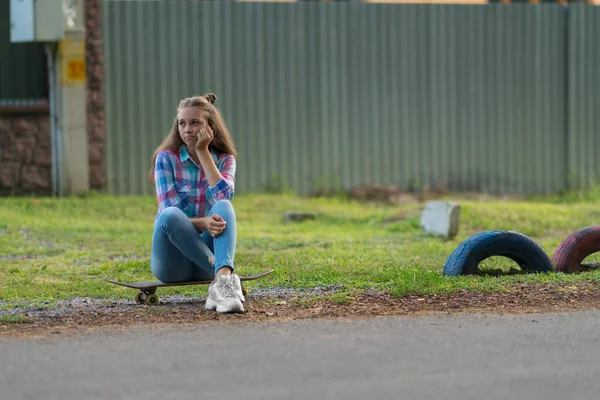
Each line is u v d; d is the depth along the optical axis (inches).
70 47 1379.2
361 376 389.4
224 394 362.6
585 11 1557.6
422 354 428.8
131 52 1423.5
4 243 971.3
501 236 692.7
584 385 377.4
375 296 600.1
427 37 1504.7
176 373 395.5
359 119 1486.2
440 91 1508.4
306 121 1470.2
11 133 1390.3
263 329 490.0
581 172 1560.0
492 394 363.6
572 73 1553.9
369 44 1487.5
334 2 1476.4
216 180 553.0
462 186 1519.4
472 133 1520.7
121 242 991.6
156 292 641.0
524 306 567.5
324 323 507.5
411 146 1501.0
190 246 544.4
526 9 1535.4
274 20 1460.4
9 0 1401.3
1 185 1389.0
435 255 866.1
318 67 1472.7
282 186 1459.2
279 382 379.9
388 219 1205.1
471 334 474.0
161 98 1434.5
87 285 692.1
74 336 478.6
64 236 1032.8
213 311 546.9
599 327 494.0
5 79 1406.3
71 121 1386.6
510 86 1533.0
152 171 576.7
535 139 1542.8
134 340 464.1
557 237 1095.0
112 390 369.7
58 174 1389.0
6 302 608.1
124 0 1419.8
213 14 1443.2
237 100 1450.5
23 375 395.9
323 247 949.2
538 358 422.3
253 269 759.1
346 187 1480.1
